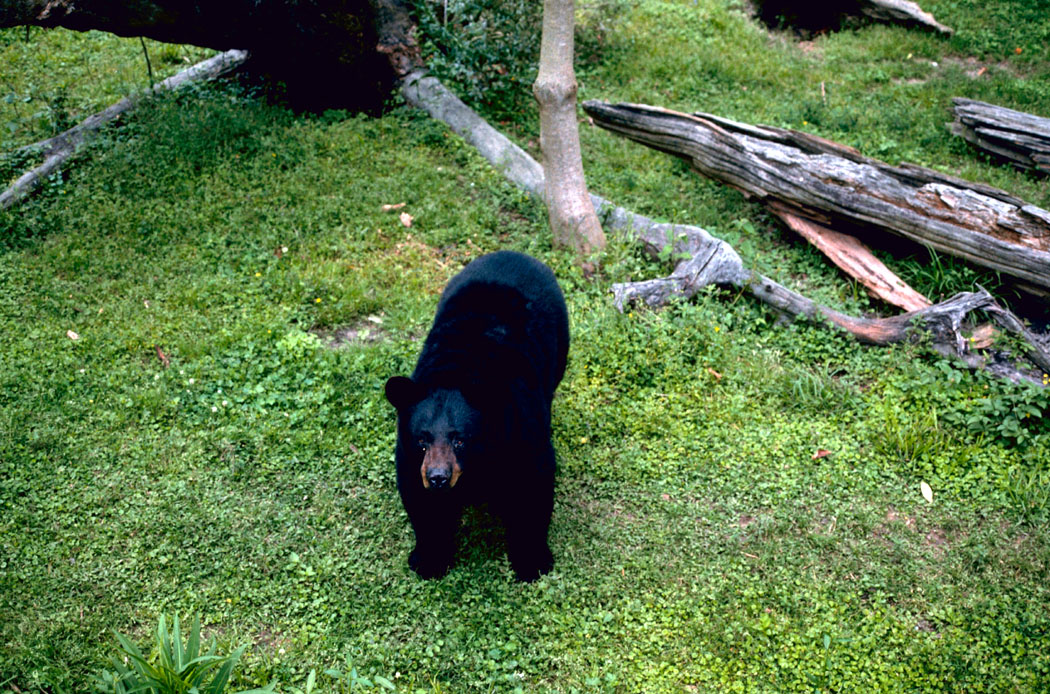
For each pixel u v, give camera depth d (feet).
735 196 27.04
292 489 16.31
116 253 22.80
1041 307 21.50
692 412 18.38
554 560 14.93
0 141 28.12
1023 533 15.55
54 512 15.55
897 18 39.17
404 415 12.90
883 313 22.22
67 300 21.08
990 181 27.25
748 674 12.93
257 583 14.40
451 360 13.23
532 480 13.47
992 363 19.03
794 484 16.57
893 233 22.88
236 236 23.54
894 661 13.10
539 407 13.53
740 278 21.43
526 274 16.11
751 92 34.19
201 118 27.73
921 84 34.55
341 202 25.16
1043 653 13.25
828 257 23.35
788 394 18.98
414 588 14.40
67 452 16.78
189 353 19.54
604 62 35.91
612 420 18.17
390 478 16.53
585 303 21.42
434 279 22.86
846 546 15.28
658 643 13.42
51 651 12.87
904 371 19.35
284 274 22.24
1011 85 33.45
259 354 19.72
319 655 13.14
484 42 31.48
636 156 29.40
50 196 24.86
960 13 39.70
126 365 19.20
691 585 14.42
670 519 15.85
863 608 14.07
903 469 16.93
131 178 25.52
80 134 27.32
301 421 17.94
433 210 25.12
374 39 29.22
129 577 14.42
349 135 28.30
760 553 15.06
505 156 27.55
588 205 23.79
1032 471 16.62
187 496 16.05
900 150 29.40
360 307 21.63
